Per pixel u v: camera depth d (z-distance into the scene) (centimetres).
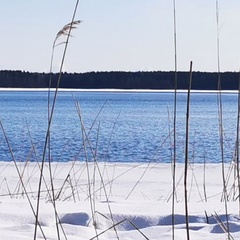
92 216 361
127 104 7581
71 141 1747
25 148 1518
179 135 2084
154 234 335
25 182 718
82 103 7738
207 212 394
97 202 451
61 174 816
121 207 416
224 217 375
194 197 597
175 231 335
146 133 2223
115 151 1444
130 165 938
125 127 2666
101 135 2092
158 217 378
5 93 17275
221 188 679
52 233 330
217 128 2589
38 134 2138
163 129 2516
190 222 373
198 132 2291
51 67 269
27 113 4472
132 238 329
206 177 798
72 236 326
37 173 825
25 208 401
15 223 363
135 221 375
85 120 3331
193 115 4300
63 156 1268
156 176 801
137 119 3556
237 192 624
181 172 851
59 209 399
